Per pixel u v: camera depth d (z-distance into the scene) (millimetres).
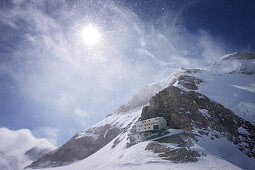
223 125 83188
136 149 66688
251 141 76125
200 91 127562
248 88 137875
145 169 41031
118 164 49781
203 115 84500
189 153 52344
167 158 50969
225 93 126312
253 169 57281
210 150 60844
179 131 77062
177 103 94188
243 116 94812
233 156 62094
